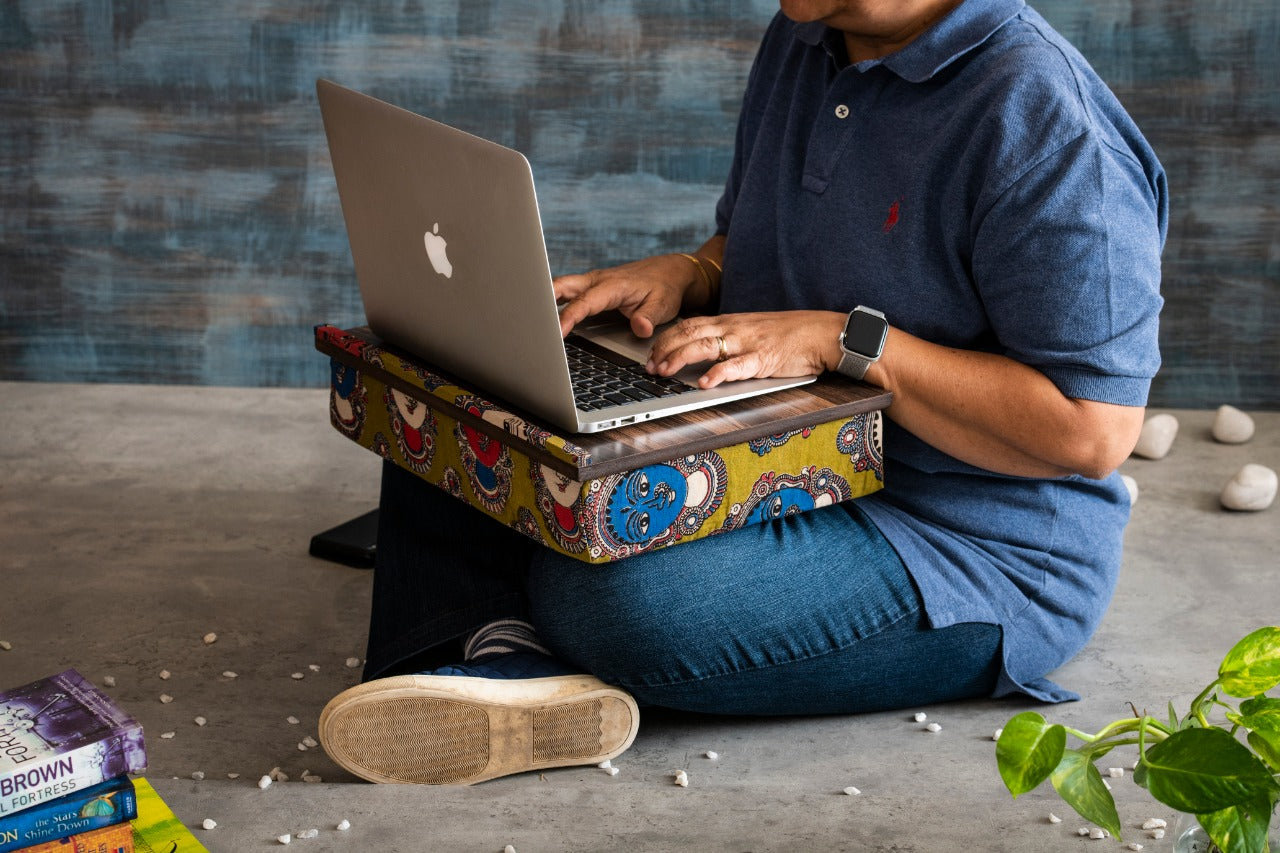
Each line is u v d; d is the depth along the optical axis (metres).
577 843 1.57
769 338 1.67
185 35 3.00
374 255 1.71
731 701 1.77
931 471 1.79
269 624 2.14
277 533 2.45
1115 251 1.61
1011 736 1.19
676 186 3.10
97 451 2.79
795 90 1.87
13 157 3.07
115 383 3.20
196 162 3.08
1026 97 1.62
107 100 3.03
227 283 3.15
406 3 2.99
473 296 1.54
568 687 1.70
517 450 1.54
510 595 1.81
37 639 2.07
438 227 1.53
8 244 3.12
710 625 1.68
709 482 1.55
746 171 1.96
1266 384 3.11
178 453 2.79
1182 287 3.07
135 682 1.96
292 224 3.11
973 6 1.67
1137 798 1.65
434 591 1.83
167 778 1.71
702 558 1.68
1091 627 1.91
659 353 1.65
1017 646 1.81
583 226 3.13
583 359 1.75
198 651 2.05
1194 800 1.12
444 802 1.65
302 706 1.92
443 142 1.46
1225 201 3.02
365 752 1.66
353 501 2.60
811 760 1.76
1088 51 2.97
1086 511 1.86
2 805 1.34
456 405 1.61
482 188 1.43
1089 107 1.64
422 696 1.64
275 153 3.07
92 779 1.38
